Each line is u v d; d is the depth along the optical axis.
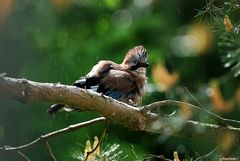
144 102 15.50
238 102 10.79
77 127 9.52
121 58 17.38
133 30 18.12
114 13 18.31
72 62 16.52
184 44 17.77
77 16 16.44
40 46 15.73
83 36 16.98
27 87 8.52
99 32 17.61
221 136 9.68
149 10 18.52
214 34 13.30
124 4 18.64
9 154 15.05
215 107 10.43
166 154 15.95
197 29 13.42
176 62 17.72
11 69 15.45
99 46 17.31
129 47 17.80
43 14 13.78
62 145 15.59
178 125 9.50
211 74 17.45
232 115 12.75
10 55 15.30
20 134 15.84
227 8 9.74
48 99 8.80
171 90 15.10
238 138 9.64
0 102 15.77
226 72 17.39
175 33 18.05
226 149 9.51
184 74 17.56
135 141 16.36
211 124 9.80
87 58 16.88
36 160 15.59
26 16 13.15
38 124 15.85
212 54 17.31
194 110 9.45
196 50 17.47
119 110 9.45
